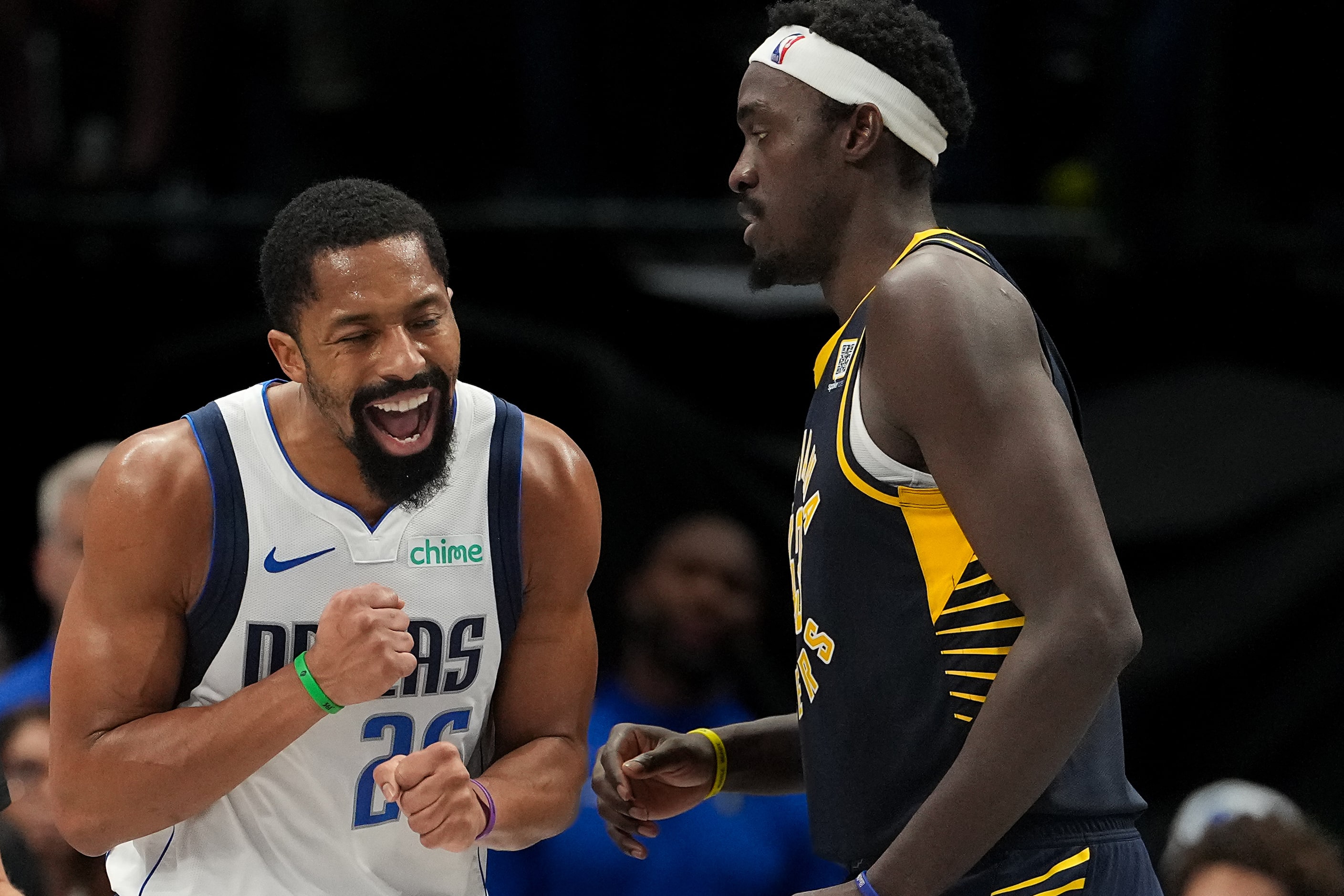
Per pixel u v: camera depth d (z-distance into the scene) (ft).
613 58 64.95
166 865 27.37
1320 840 35.42
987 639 24.48
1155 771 55.72
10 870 38.68
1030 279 59.31
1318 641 54.60
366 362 24.95
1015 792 22.71
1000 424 23.09
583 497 28.12
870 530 25.13
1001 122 65.41
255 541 26.14
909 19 26.68
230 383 55.42
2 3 61.72
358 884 27.53
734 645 48.01
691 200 65.82
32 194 57.36
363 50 61.98
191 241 57.47
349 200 25.36
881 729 25.48
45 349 54.90
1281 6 61.36
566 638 28.50
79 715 25.84
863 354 25.30
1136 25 59.26
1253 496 54.95
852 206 26.66
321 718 25.21
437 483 26.18
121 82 65.05
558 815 27.89
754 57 27.58
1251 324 58.75
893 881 23.31
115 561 25.75
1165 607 55.36
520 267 57.06
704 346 57.47
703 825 44.50
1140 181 58.85
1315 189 62.59
